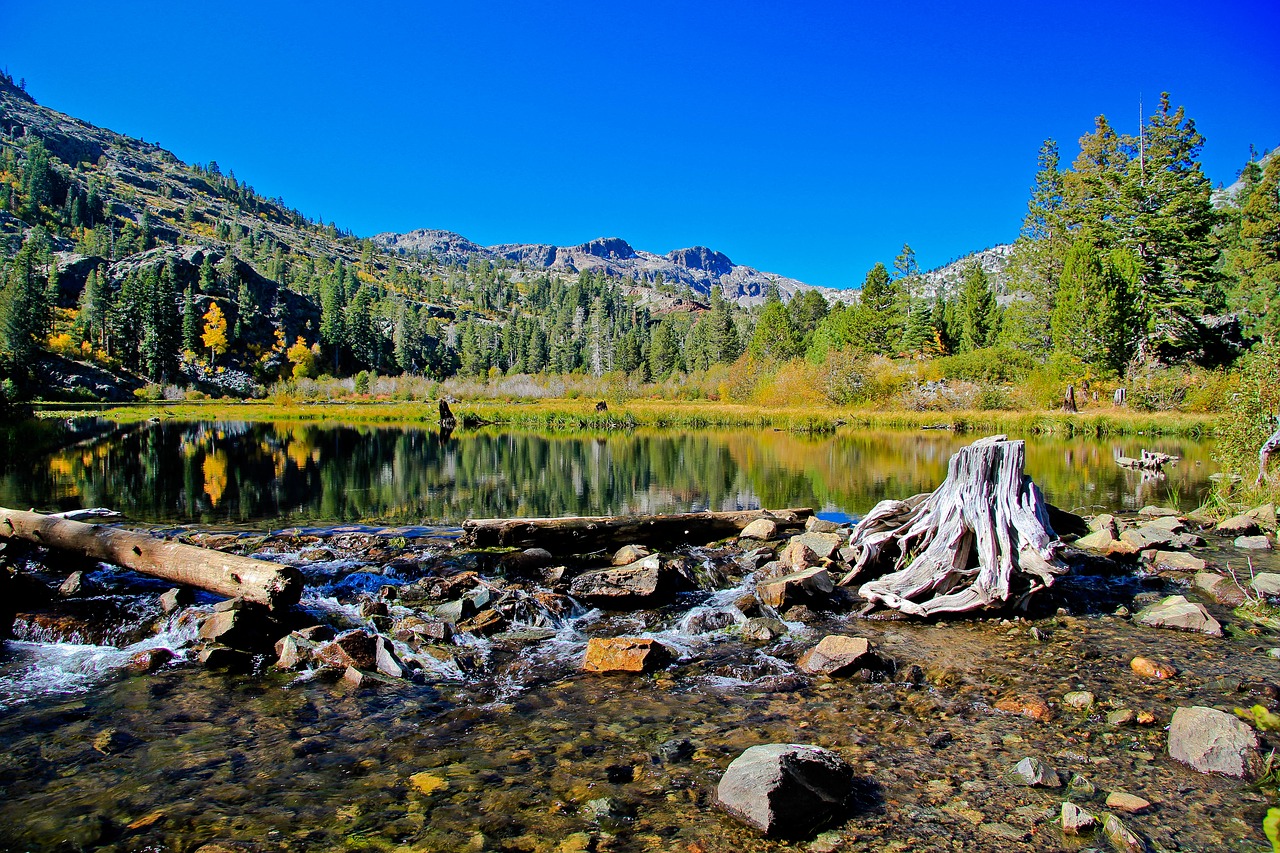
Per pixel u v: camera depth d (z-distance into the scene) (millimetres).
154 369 76875
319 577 6852
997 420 33938
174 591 5789
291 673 4605
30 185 127562
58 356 69188
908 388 42781
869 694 4191
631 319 166375
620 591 6336
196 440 26609
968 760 3340
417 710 4023
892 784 3115
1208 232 40594
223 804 3006
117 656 4895
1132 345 39344
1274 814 2256
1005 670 4559
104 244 114188
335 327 106625
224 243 155625
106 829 2818
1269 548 8102
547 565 7383
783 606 6023
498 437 30547
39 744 3588
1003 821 2807
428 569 7184
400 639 5176
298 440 27656
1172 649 4922
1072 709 3912
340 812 2928
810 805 2803
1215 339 40625
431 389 70500
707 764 3324
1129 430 29875
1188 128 40375
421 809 2939
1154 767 3238
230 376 88500
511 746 3543
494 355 129625
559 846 2654
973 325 58875
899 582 6113
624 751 3471
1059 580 6914
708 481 15312
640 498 12898
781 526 9492
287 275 153750
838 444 26078
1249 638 5152
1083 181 45125
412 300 173750
